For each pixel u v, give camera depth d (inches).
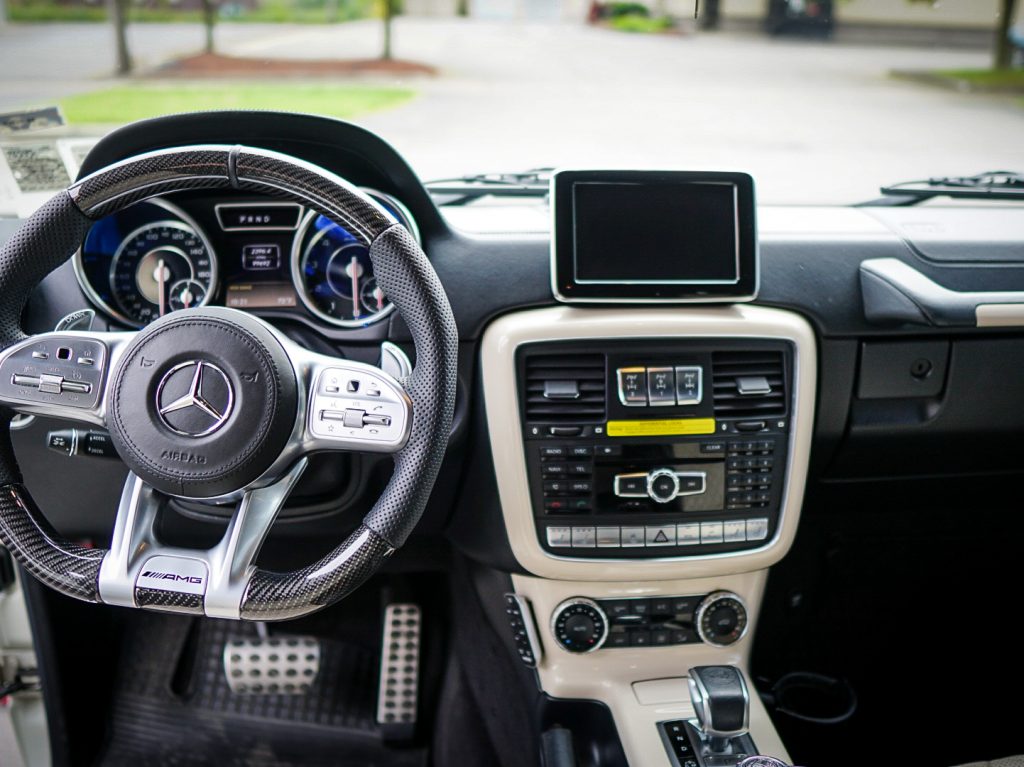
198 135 53.1
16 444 56.4
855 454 61.6
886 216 65.8
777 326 54.0
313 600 39.5
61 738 68.6
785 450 55.3
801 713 70.5
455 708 70.9
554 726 58.7
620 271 52.8
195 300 53.8
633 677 57.7
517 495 54.4
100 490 58.1
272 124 52.4
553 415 53.7
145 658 74.0
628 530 55.0
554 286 52.4
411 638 73.9
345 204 40.9
